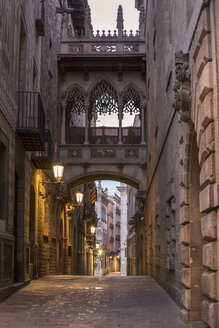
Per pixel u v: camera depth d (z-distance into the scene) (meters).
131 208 53.31
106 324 8.36
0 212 13.23
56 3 28.02
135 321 8.76
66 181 27.78
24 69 17.17
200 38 6.96
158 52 18.42
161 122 16.98
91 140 28.73
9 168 14.07
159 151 17.69
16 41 15.23
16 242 16.62
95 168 27.94
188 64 8.40
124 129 28.66
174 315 9.61
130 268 54.88
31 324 8.28
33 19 19.19
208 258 6.59
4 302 11.62
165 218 15.41
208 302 6.82
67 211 29.25
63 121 28.56
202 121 6.85
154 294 14.18
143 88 28.69
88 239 44.78
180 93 8.34
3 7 12.80
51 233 25.58
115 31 29.03
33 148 17.50
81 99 28.88
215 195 6.27
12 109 14.58
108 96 28.91
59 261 28.56
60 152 27.98
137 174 28.00
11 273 13.98
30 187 19.86
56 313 9.73
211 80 6.48
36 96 18.80
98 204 79.06
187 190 9.33
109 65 28.38
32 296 13.06
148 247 26.95
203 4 6.69
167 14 15.05
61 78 28.88
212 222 6.43
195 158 9.21
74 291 14.75
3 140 13.19
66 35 30.48
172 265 12.59
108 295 13.64
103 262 79.06
